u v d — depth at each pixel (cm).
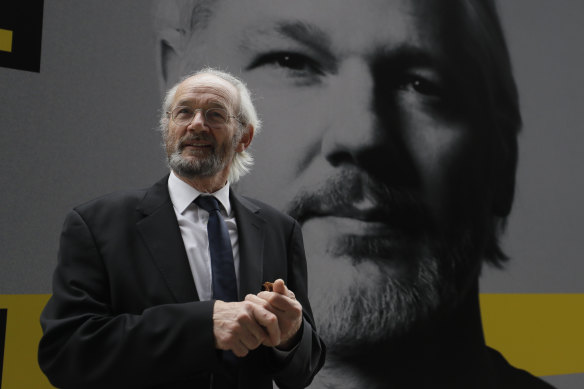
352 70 265
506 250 295
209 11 246
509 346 287
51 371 90
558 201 315
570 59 330
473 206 286
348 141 259
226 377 97
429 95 279
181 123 114
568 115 325
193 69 241
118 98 230
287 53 254
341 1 267
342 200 255
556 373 297
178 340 87
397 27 276
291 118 252
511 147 304
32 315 206
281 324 91
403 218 266
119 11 233
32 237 209
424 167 275
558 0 331
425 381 259
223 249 108
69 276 98
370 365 251
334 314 248
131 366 86
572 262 314
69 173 218
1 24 211
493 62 303
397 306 259
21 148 211
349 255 254
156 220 107
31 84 215
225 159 116
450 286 273
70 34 224
